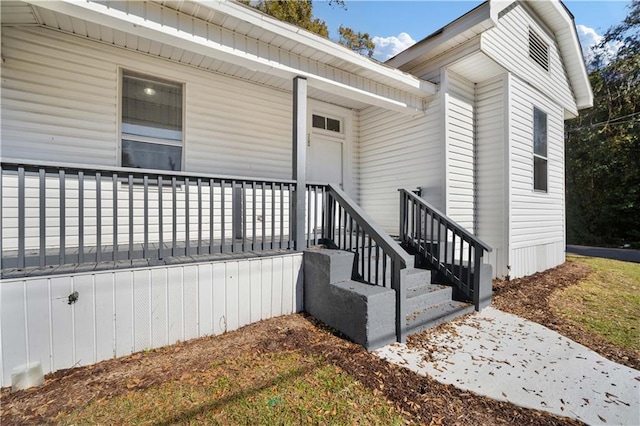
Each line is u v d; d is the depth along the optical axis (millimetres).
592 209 14344
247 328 3424
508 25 5859
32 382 2348
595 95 14531
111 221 4199
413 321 3545
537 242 6863
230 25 3436
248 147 5352
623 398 2344
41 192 2598
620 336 3465
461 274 4367
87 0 2717
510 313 4152
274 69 3955
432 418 2072
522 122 6262
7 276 2418
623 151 13211
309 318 3705
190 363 2711
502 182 5824
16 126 3680
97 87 4113
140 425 1977
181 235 4719
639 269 7484
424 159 5914
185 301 3133
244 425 1997
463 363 2812
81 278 2654
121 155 4309
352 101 6547
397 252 3209
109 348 2770
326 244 4203
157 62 4512
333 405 2186
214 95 5016
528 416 2117
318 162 6504
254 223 3674
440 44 5406
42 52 3803
